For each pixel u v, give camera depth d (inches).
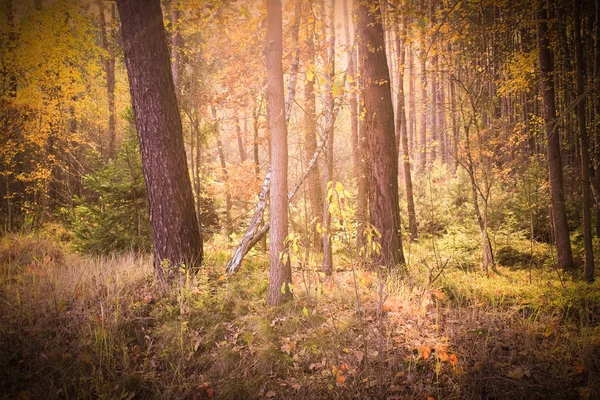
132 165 303.7
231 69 354.3
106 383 150.6
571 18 376.8
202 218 481.1
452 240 394.0
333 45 382.3
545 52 335.0
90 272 231.1
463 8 399.2
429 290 193.6
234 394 144.8
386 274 246.5
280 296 197.6
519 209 429.1
